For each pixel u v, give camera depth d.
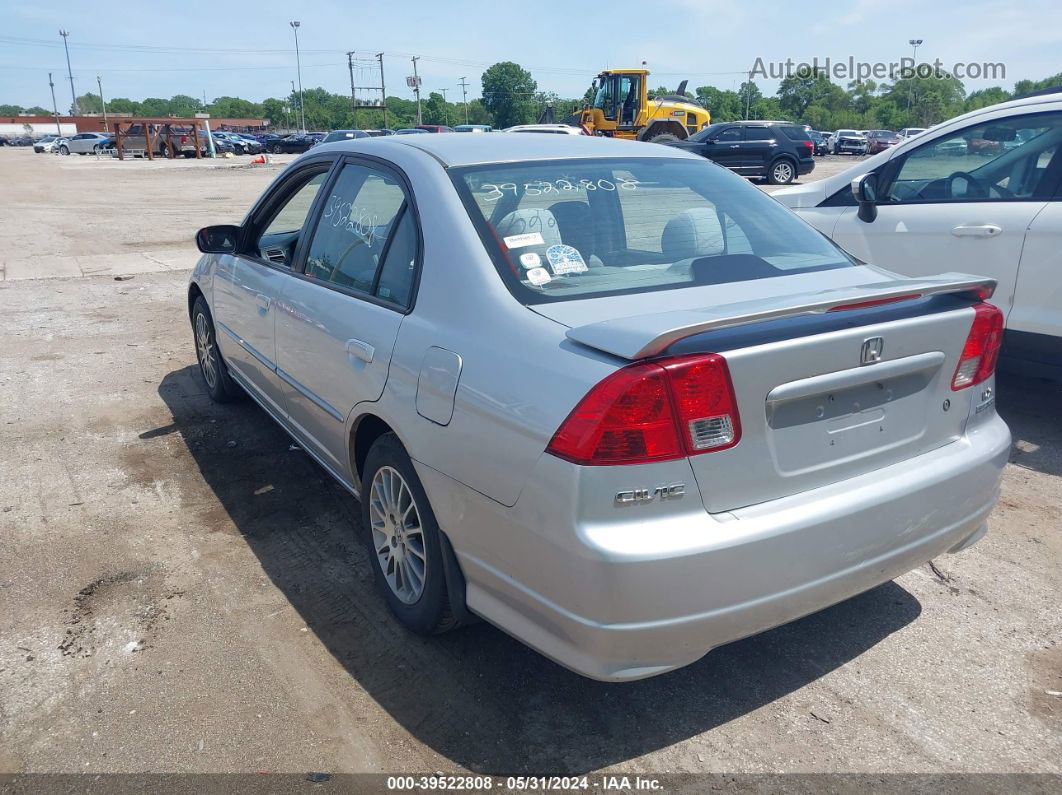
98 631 3.15
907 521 2.54
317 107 131.00
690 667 2.93
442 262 2.83
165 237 14.23
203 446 4.94
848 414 2.45
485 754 2.53
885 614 3.23
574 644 2.26
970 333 2.69
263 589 3.43
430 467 2.67
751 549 2.22
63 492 4.34
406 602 3.07
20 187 26.12
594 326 2.34
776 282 2.84
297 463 4.69
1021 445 4.84
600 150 3.49
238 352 4.73
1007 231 4.82
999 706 2.72
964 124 5.21
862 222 5.60
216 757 2.52
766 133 25.31
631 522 2.15
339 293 3.41
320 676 2.88
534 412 2.28
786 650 3.03
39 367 6.54
